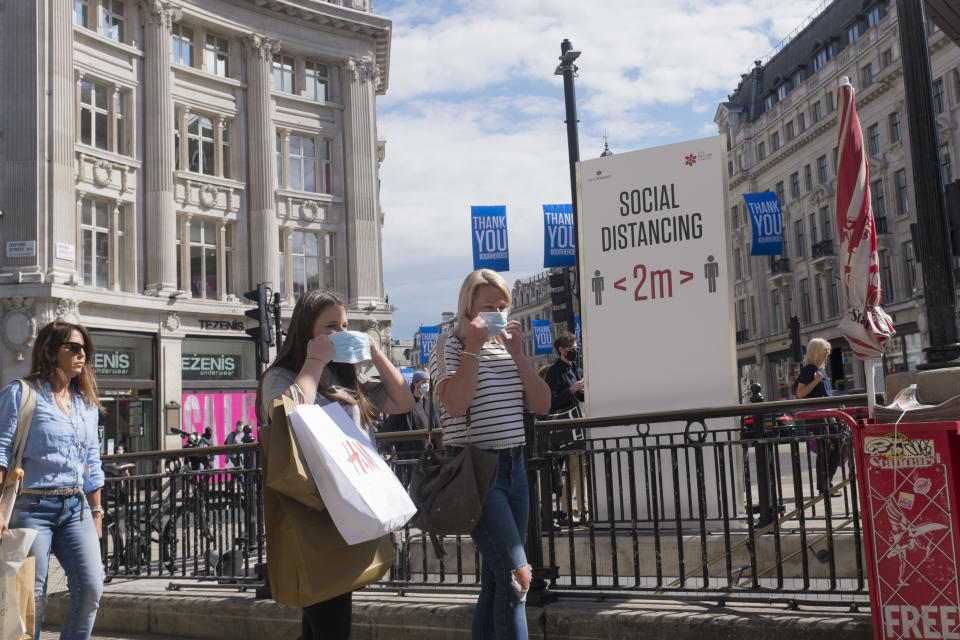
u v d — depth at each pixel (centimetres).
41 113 2412
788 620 414
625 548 664
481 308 379
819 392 1012
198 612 582
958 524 343
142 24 2783
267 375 344
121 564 718
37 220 2372
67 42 2486
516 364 387
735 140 6431
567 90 1548
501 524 362
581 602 489
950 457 346
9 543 386
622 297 745
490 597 385
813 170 5400
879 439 361
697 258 716
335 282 3206
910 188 4312
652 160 739
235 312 2894
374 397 366
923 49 510
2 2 2438
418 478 376
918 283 4234
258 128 3006
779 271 5719
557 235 1684
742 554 638
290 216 3094
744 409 483
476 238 1748
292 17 3119
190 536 661
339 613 335
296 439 315
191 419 2780
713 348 707
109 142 2680
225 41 3028
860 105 4722
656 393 725
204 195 2878
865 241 388
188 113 2894
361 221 3225
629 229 745
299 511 315
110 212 2659
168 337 2725
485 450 365
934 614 345
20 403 410
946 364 472
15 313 2331
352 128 3247
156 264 2720
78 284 2447
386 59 3491
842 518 703
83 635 417
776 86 5925
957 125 3916
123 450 2589
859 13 4925
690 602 471
